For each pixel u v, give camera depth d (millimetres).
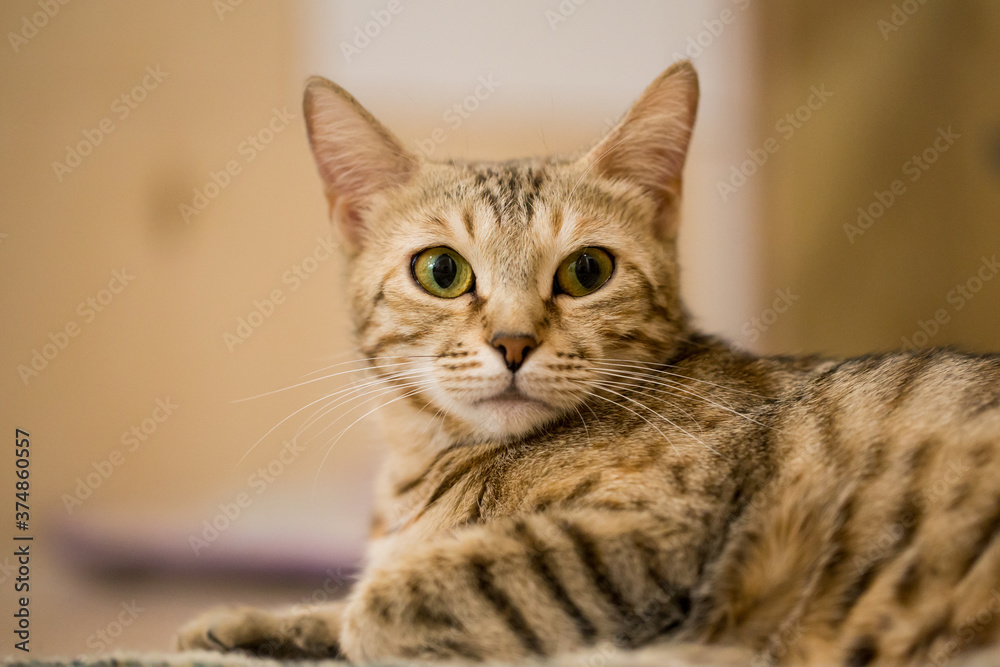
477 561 1759
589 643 1728
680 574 1761
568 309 2250
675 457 1973
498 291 2217
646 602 1747
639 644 1758
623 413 2189
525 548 1759
